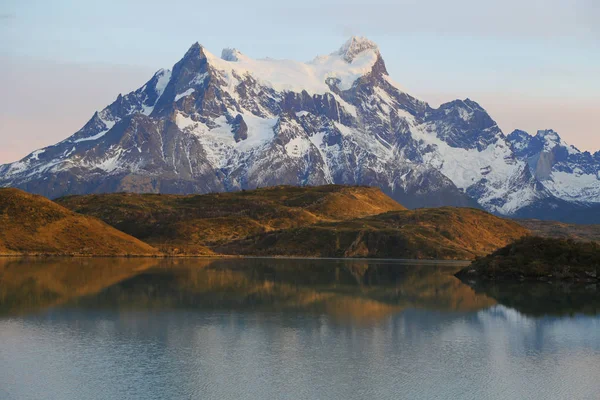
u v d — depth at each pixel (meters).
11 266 196.62
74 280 169.25
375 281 195.12
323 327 116.75
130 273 192.62
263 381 84.69
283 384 83.81
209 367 90.00
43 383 82.44
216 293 155.88
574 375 88.94
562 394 81.69
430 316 129.88
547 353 100.12
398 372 89.31
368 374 88.31
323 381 85.19
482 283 192.12
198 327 114.50
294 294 158.75
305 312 132.25
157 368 89.12
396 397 79.94
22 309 127.19
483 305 145.00
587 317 129.75
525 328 118.31
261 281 186.12
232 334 109.56
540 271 199.12
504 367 92.44
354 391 81.69
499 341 107.56
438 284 188.12
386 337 109.44
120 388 81.12
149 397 78.44
